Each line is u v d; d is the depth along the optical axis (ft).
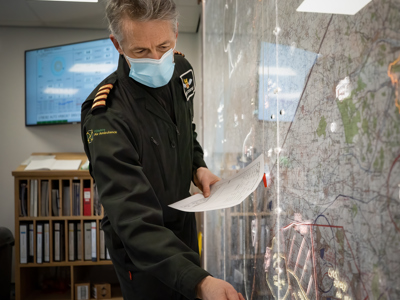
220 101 5.78
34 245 8.96
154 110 3.24
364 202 1.61
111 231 3.36
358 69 1.65
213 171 6.63
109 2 2.86
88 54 10.62
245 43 4.01
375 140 1.52
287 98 2.66
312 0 2.16
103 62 10.53
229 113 5.00
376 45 1.50
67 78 10.69
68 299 9.27
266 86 3.21
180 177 3.56
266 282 3.22
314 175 2.17
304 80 2.32
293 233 2.54
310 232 2.24
